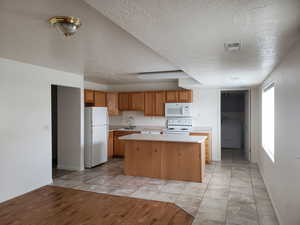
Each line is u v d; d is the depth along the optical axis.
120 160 6.23
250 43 2.05
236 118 8.49
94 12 1.84
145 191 3.84
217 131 6.25
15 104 3.54
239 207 3.17
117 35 2.43
